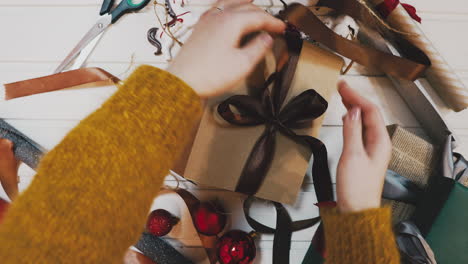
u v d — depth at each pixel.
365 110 0.44
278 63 0.50
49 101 0.59
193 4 0.59
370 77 0.59
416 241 0.49
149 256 0.57
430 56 0.55
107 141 0.33
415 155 0.53
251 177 0.51
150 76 0.37
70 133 0.35
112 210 0.32
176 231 0.58
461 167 0.53
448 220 0.50
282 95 0.50
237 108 0.48
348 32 0.58
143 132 0.35
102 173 0.32
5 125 0.59
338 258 0.39
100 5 0.60
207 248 0.56
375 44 0.58
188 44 0.41
